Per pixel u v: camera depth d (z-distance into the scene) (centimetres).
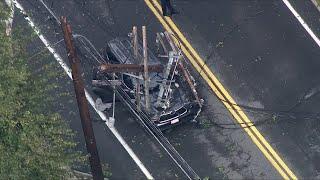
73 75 6297
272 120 8631
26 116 5762
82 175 8238
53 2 8869
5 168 5744
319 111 8650
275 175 8519
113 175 8425
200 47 8794
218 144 8562
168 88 7975
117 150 8512
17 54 6272
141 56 8138
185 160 8500
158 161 8506
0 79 5684
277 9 8950
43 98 6456
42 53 7831
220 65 8756
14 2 8781
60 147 6316
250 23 8894
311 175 8531
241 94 8694
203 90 8662
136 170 8475
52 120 6081
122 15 8881
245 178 8494
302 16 8938
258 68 8769
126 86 8038
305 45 8844
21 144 5788
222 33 8850
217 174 8488
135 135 8544
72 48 6312
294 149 8581
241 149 8556
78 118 8500
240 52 8794
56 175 6247
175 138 8544
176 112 8256
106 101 8438
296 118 8638
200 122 8588
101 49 8706
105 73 7794
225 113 8631
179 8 8912
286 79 8744
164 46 8356
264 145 8575
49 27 8769
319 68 8788
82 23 8838
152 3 8944
